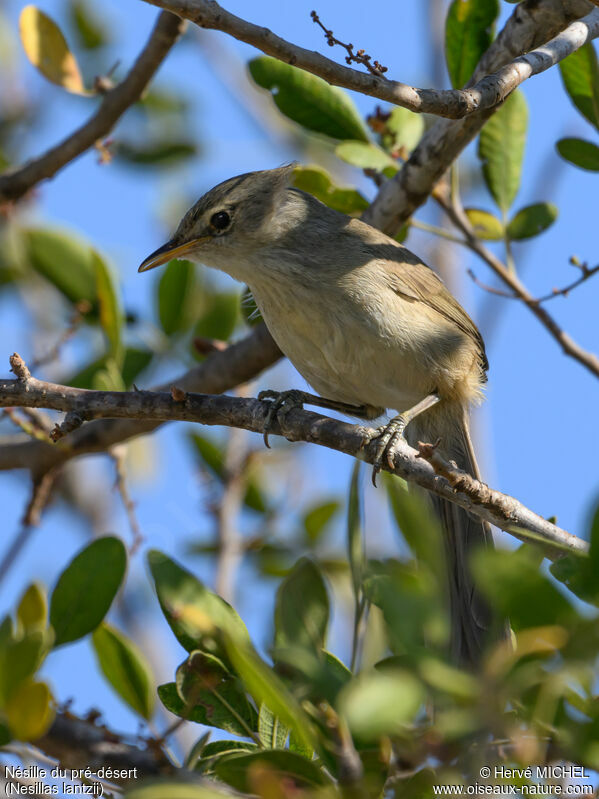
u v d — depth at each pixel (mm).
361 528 7684
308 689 6586
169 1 7129
